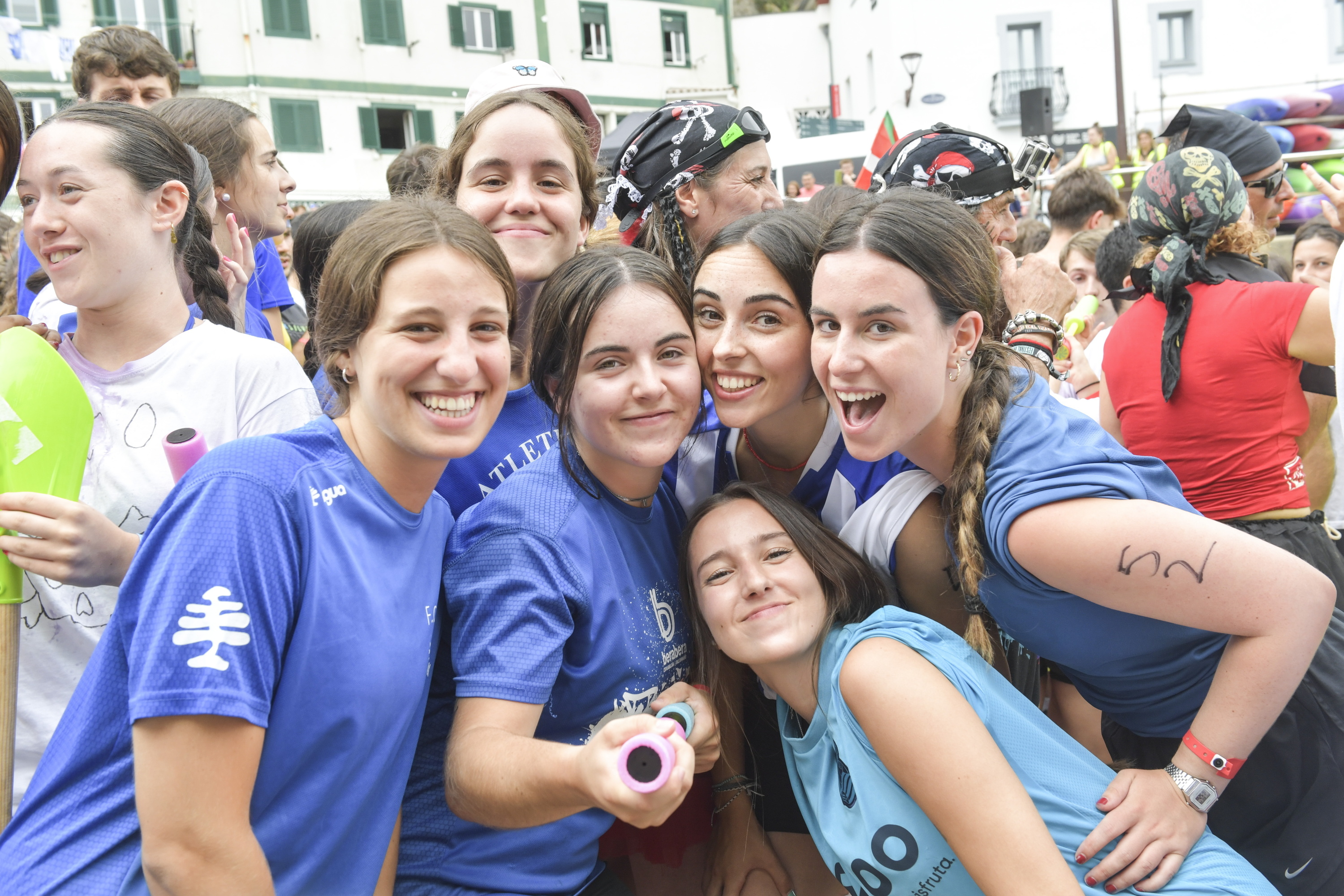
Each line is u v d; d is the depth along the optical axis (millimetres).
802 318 1814
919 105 20219
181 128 2896
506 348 1492
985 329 1723
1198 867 1542
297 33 21938
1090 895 1497
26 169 1768
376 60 22859
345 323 1426
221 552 1274
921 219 1594
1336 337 1752
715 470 2135
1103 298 4332
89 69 3592
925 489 1865
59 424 1560
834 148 11766
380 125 23281
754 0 33500
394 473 1491
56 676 1789
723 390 1837
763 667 1762
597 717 1709
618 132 8336
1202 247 2500
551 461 1808
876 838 1562
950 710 1474
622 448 1713
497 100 2154
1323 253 3918
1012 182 2705
